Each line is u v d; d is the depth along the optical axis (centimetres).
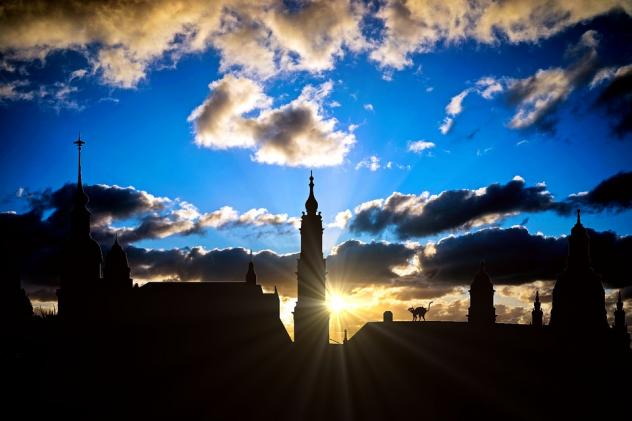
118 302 8444
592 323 7550
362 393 6350
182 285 8588
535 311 9550
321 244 6869
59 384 6869
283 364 6856
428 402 6116
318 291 6838
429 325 7375
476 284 8425
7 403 6600
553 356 6650
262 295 8575
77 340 7750
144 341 7581
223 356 7250
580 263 7762
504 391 6122
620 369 6512
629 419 5812
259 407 6475
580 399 6019
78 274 9231
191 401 6581
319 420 6238
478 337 7025
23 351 7675
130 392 6725
